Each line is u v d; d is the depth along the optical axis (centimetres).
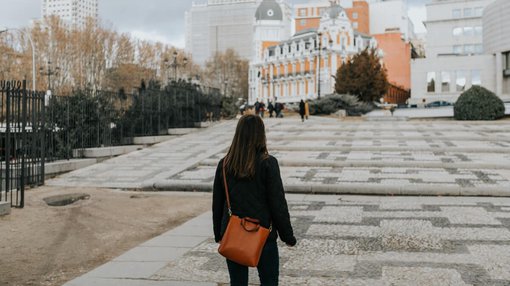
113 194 1337
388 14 11812
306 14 12419
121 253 778
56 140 1800
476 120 3681
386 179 1341
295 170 1558
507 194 1153
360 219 927
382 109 5428
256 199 411
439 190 1192
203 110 3173
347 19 8400
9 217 1027
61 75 6581
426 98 6869
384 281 575
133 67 7550
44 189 1421
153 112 2558
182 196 1307
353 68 5775
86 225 972
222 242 398
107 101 2128
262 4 11550
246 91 12019
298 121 3719
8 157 1160
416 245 727
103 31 7219
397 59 9475
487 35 6725
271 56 9962
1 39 6312
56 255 768
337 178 1386
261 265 416
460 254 673
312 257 685
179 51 10256
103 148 1947
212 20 16838
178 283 593
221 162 434
